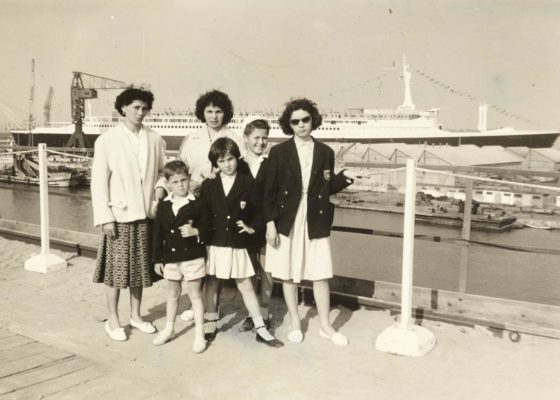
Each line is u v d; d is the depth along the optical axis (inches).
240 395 111.5
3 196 1045.2
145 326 151.6
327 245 140.9
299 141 140.1
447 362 130.4
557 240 597.0
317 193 138.2
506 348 139.4
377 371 124.6
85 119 2436.0
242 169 143.8
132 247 143.8
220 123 159.8
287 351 137.0
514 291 506.6
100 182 140.4
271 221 137.1
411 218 135.4
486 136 2156.7
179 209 134.9
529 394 112.3
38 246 277.0
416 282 550.3
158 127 2240.4
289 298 143.6
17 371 120.2
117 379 116.6
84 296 189.6
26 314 167.6
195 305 137.7
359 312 169.9
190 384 116.9
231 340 145.2
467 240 164.6
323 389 114.7
